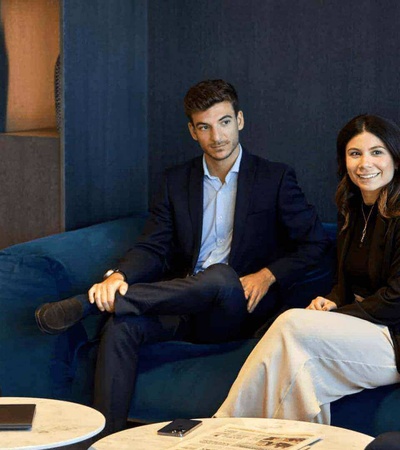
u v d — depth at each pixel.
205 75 4.34
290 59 4.16
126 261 3.56
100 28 4.18
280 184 3.62
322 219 4.18
